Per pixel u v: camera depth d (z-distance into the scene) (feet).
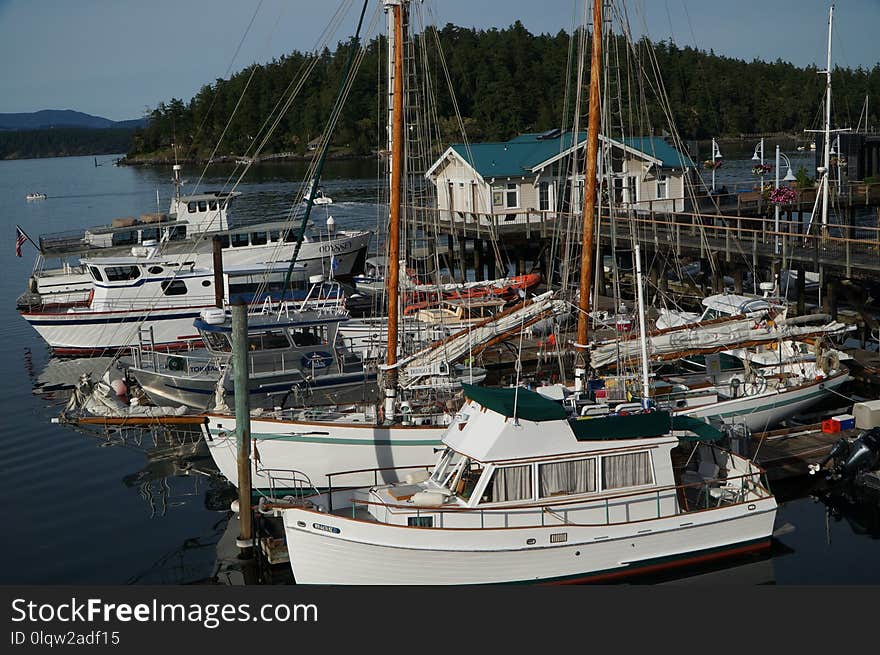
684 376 86.94
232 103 561.43
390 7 79.20
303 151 538.88
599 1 78.59
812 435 81.00
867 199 164.25
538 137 180.86
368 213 261.03
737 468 66.49
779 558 63.31
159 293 130.62
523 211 161.99
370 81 532.73
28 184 511.40
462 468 60.39
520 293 114.73
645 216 151.12
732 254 121.39
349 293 144.05
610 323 103.65
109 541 68.95
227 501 76.79
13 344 136.98
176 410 86.74
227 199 153.69
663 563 60.75
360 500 63.72
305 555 58.65
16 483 80.89
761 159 164.45
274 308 120.57
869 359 99.09
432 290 118.62
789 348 93.30
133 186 449.48
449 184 171.83
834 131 133.28
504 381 98.99
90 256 146.20
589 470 59.67
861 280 111.86
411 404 78.95
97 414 85.97
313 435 73.15
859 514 70.08
